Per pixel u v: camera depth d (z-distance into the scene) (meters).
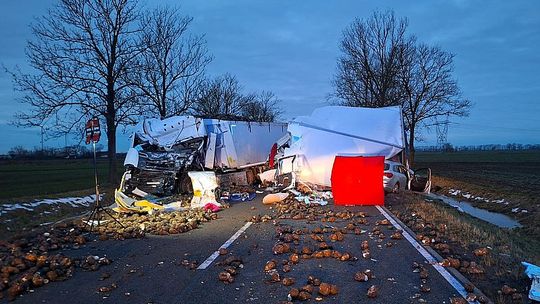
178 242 9.95
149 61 28.19
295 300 6.11
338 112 23.69
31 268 7.62
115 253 9.02
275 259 8.30
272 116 61.50
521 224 17.97
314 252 8.57
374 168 15.65
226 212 14.82
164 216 13.34
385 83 42.22
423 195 21.25
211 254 8.76
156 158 19.16
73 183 33.56
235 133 23.53
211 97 44.50
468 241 9.64
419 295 6.24
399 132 22.95
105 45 24.58
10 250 9.21
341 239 9.85
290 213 14.07
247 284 6.84
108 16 24.27
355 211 14.43
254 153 25.44
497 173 44.03
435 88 44.03
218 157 22.09
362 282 6.85
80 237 10.10
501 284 6.64
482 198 25.61
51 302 6.22
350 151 21.11
